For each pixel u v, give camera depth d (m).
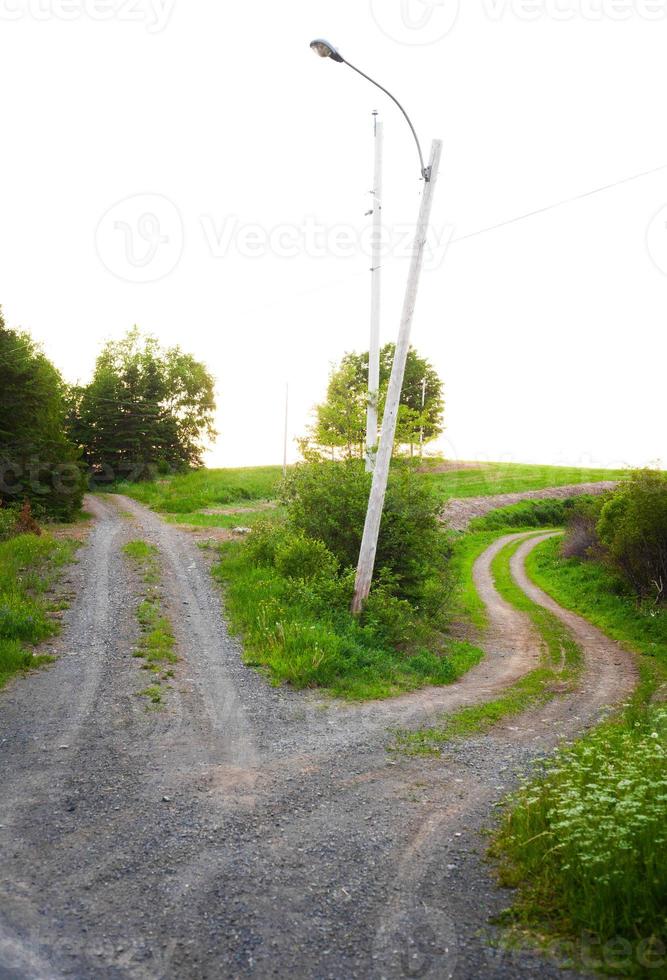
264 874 4.85
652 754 5.94
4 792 6.14
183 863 4.98
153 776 6.64
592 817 4.72
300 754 7.46
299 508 18.12
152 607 14.09
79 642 11.82
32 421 28.58
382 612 13.72
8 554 17.94
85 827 5.51
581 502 49.31
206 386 66.69
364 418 20.09
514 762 7.45
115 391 58.94
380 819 5.84
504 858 5.11
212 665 11.00
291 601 14.25
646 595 22.27
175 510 37.28
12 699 8.95
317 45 11.15
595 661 14.78
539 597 26.84
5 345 26.84
